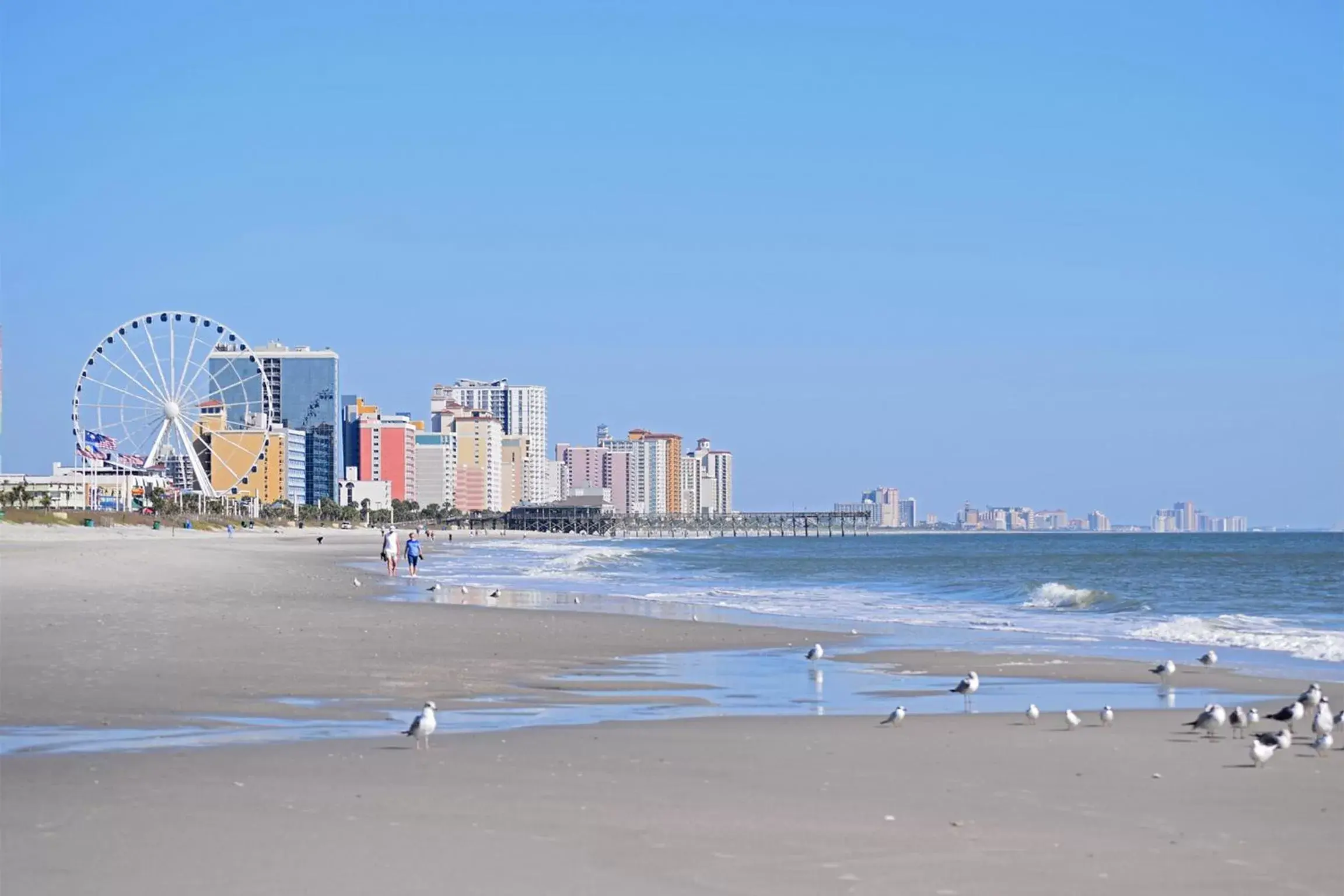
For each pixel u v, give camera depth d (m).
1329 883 13.12
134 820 15.53
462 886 12.84
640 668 34.47
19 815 15.76
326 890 12.66
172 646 36.06
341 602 58.59
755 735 22.86
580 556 146.62
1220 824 15.76
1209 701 28.28
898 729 23.66
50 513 183.62
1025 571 119.94
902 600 67.31
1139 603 62.28
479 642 40.72
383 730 23.19
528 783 18.09
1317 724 21.52
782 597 70.38
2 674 29.41
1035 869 13.62
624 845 14.52
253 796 16.97
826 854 14.20
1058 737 22.72
